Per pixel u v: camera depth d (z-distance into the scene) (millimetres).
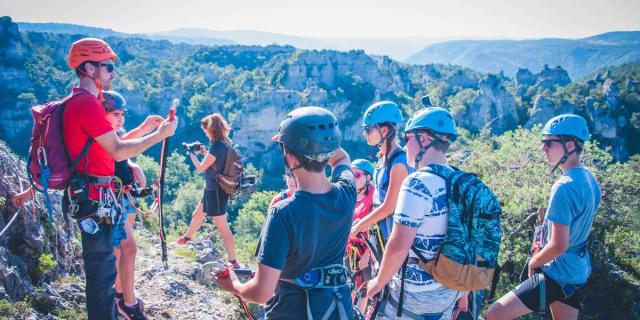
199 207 7711
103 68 3500
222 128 6336
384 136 4426
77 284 5668
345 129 141000
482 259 3355
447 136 3658
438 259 3439
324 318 2846
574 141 4582
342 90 151500
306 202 2836
